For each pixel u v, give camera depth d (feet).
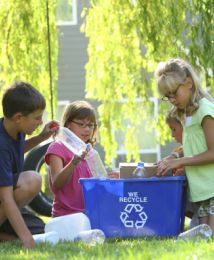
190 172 22.86
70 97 71.77
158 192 22.15
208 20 38.47
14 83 22.31
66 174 23.29
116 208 22.25
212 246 18.57
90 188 22.35
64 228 22.47
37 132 40.88
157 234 22.17
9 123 22.20
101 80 43.93
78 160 23.08
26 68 42.37
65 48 71.51
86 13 47.39
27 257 18.04
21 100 21.75
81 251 18.70
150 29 39.65
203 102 23.09
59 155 24.14
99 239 21.22
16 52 42.16
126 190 22.16
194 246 18.75
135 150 45.03
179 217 22.25
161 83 23.09
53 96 43.29
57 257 17.88
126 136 44.80
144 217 22.20
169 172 23.24
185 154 23.34
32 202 34.32
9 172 21.58
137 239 21.81
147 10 39.78
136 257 17.01
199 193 22.67
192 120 23.12
